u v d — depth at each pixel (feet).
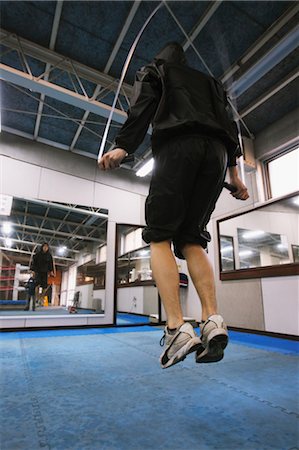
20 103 14.32
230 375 6.25
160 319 17.44
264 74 11.32
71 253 22.29
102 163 2.68
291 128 14.10
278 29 9.93
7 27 10.40
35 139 16.74
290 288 12.23
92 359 7.73
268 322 12.99
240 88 11.77
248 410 4.25
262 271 13.62
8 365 6.97
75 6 9.57
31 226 19.53
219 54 11.09
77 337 11.98
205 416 4.03
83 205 17.38
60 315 15.14
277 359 7.97
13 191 15.46
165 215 2.56
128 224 18.65
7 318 13.84
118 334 13.07
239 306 14.74
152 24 10.05
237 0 9.12
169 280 2.55
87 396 4.85
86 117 15.08
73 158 17.78
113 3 9.41
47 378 5.89
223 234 17.13
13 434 3.49
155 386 5.43
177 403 4.54
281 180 14.70
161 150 2.68
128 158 2.84
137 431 3.57
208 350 2.47
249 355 8.52
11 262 19.04
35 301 18.92
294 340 11.59
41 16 9.99
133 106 2.76
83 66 11.87
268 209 15.38
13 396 4.82
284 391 5.15
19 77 10.79
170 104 2.75
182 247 2.96
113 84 12.67
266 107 13.96
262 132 15.60
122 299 29.50
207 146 2.62
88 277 19.63
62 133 16.56
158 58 3.18
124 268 30.22
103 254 17.74
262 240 16.38
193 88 2.90
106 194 18.37
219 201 17.81
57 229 20.34
